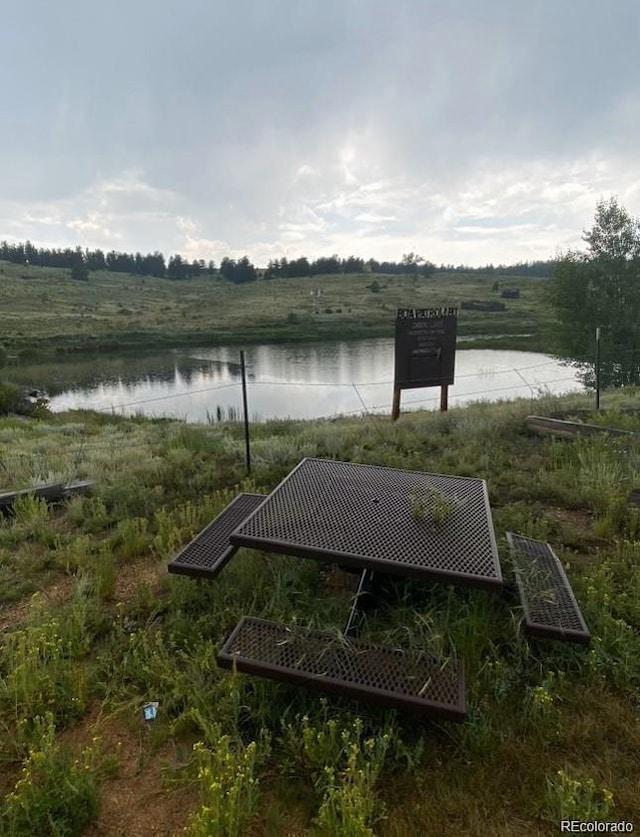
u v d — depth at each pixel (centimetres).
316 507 298
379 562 242
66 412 1912
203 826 157
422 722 206
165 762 196
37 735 200
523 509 402
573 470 476
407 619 260
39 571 345
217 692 221
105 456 671
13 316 7238
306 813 176
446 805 175
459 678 204
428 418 827
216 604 283
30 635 252
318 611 270
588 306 1938
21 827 170
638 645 240
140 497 457
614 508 382
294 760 192
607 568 302
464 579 230
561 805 168
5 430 1147
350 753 182
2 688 228
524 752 194
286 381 2862
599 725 206
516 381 2494
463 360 3416
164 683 231
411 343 909
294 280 13938
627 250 1898
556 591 264
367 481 340
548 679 219
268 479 516
